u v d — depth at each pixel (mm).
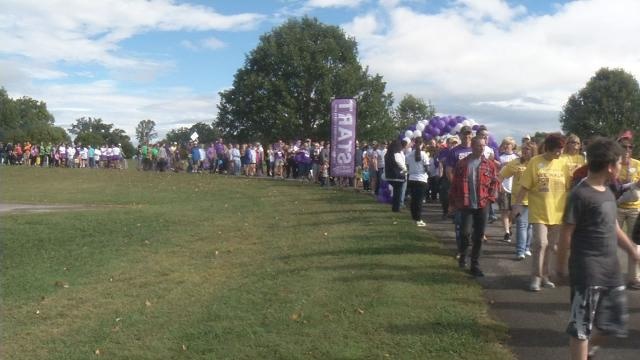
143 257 11133
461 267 8789
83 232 14039
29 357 6211
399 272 8445
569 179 7684
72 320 7484
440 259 9312
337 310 6875
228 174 34031
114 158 46094
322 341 5965
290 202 18828
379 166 19406
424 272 8445
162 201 21734
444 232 12102
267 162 32531
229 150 34781
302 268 9047
